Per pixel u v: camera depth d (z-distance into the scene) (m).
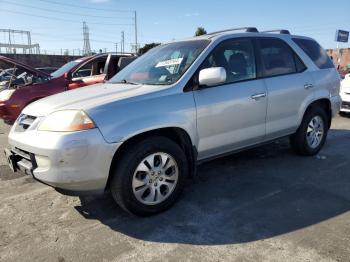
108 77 8.74
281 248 3.01
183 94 3.78
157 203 3.63
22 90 7.73
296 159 5.36
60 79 8.34
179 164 3.74
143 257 2.95
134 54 9.40
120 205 3.49
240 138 4.36
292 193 4.14
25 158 3.48
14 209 3.88
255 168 5.00
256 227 3.37
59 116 3.31
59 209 3.87
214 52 4.14
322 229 3.30
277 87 4.67
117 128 3.28
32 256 3.01
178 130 3.75
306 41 5.47
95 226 3.48
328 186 4.34
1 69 9.26
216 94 4.02
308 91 5.11
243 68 4.41
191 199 4.02
